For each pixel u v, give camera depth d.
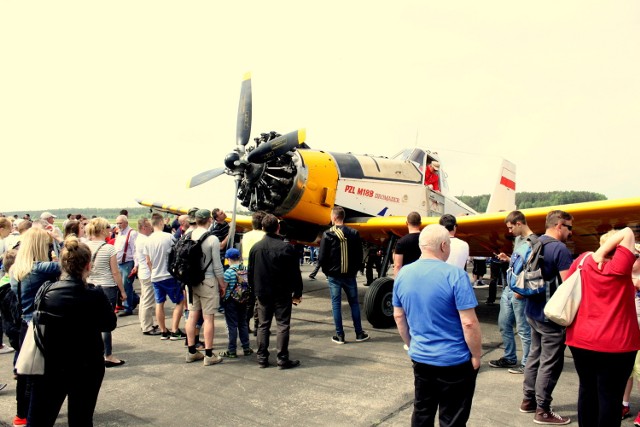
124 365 4.46
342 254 5.03
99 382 2.67
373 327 5.96
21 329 3.78
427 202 8.13
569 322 2.65
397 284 2.54
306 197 6.46
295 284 4.37
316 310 7.18
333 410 3.33
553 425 3.05
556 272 3.11
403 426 3.05
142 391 3.78
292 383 3.91
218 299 4.50
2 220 5.15
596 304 2.58
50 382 2.53
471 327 2.26
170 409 3.41
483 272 10.00
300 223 6.89
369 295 5.82
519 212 3.78
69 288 2.55
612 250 2.59
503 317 4.25
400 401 3.48
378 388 3.76
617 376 2.54
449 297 2.31
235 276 4.65
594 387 2.65
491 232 6.12
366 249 7.73
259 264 4.34
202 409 3.40
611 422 2.54
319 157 6.73
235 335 4.70
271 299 4.36
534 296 3.14
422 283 2.39
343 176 6.88
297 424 3.11
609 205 4.76
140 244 5.68
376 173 7.34
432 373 2.34
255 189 6.52
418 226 4.73
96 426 3.14
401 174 7.75
